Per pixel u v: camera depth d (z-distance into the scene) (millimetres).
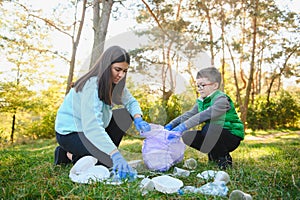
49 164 2240
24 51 8953
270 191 1566
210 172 1882
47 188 1531
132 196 1425
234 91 16109
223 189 1566
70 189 1533
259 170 2021
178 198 1474
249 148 3730
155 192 1541
